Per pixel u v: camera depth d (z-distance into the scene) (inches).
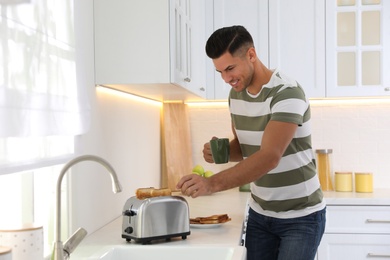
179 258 81.1
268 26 154.3
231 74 94.3
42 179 84.4
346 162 166.4
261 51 154.3
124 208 87.3
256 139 100.5
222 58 93.1
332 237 144.9
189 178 83.8
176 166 155.4
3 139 58.4
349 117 165.9
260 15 154.3
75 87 79.7
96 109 97.4
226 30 94.0
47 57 68.8
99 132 99.0
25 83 61.8
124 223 86.7
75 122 79.0
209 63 157.6
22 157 62.9
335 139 166.6
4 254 52.6
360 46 151.7
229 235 90.7
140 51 96.1
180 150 159.2
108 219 105.0
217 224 97.7
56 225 61.0
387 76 150.9
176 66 100.6
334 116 166.4
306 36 153.1
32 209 78.6
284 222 101.7
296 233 100.3
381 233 143.3
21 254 58.2
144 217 83.3
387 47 151.0
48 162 70.7
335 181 160.1
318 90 152.9
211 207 124.6
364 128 165.5
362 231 143.9
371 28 152.3
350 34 152.8
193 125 171.8
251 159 85.3
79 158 61.3
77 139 85.8
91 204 95.0
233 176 84.0
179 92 119.0
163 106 155.8
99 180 99.4
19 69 60.4
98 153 98.3
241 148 107.0
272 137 87.3
